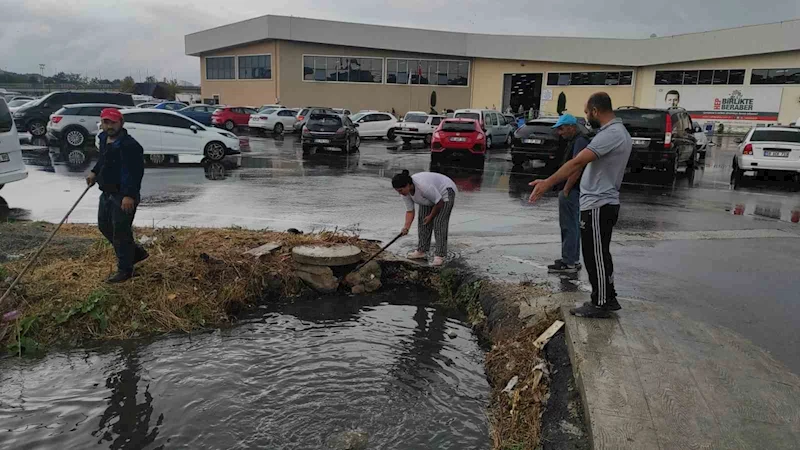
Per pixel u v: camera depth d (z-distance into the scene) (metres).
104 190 5.42
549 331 4.68
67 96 23.55
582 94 44.75
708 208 11.01
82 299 5.34
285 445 3.67
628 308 4.94
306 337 5.31
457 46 44.81
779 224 9.51
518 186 13.61
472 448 3.68
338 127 20.69
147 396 4.22
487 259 6.89
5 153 9.47
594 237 4.55
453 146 17.58
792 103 38.06
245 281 6.11
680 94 41.84
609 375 3.70
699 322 4.68
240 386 4.37
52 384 4.38
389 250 7.20
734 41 38.66
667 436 3.08
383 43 42.84
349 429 3.85
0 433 3.74
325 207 10.16
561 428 3.50
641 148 14.68
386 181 13.74
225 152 17.25
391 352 5.03
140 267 5.91
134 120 16.20
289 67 41.69
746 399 3.47
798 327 4.95
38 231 7.02
